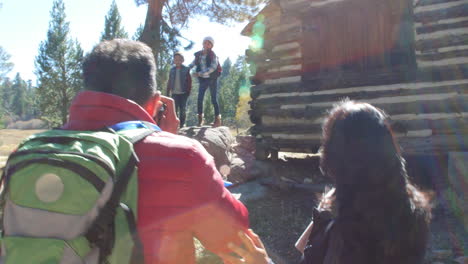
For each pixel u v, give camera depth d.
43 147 1.22
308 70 7.78
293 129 7.85
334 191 1.63
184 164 1.34
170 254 1.30
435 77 6.21
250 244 1.44
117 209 1.21
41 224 1.13
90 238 1.15
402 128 6.39
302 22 7.81
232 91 46.03
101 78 1.47
